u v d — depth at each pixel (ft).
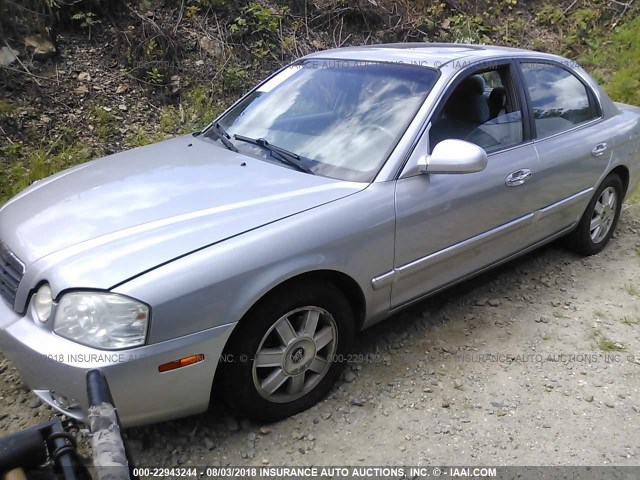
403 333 11.59
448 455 8.64
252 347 8.34
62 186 10.14
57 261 7.86
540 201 12.44
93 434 5.05
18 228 8.91
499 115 11.85
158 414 7.77
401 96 10.82
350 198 9.29
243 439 8.82
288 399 9.14
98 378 5.84
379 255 9.53
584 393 10.07
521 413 9.55
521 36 32.55
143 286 7.33
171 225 8.31
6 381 10.14
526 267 14.53
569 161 12.85
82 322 7.31
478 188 10.80
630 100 27.32
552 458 8.64
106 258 7.69
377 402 9.67
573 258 15.11
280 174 9.92
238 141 11.49
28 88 20.01
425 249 10.27
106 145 19.20
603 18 34.22
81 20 22.43
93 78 21.31
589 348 11.33
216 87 22.89
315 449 8.68
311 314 9.02
